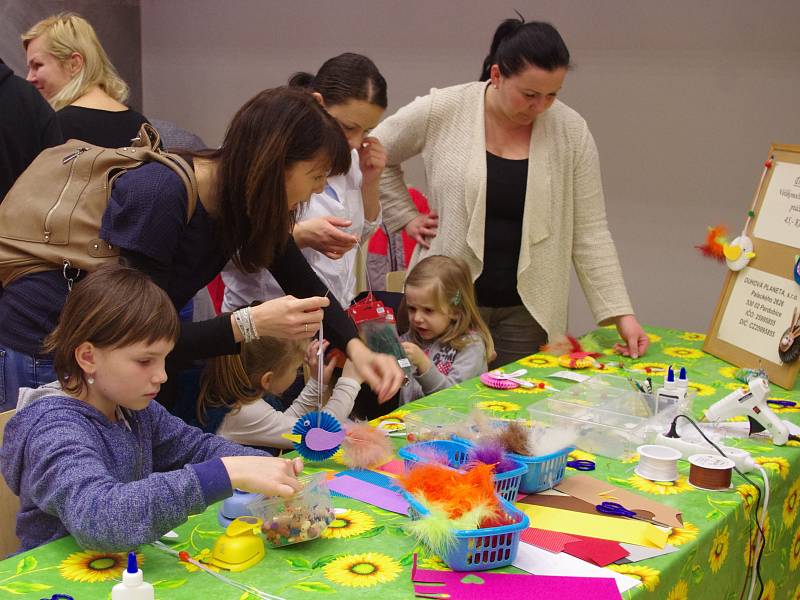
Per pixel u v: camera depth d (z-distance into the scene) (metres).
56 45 2.79
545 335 2.81
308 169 1.66
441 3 4.36
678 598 1.33
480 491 1.29
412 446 1.55
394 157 2.84
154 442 1.51
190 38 5.09
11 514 1.66
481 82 2.72
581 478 1.62
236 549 1.24
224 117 5.12
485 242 2.68
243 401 1.97
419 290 2.46
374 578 1.21
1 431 1.66
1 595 1.15
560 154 2.63
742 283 2.52
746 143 3.82
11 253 1.73
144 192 1.60
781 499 1.72
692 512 1.48
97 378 1.32
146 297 1.31
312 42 4.76
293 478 1.29
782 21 3.65
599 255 2.70
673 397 2.00
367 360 1.90
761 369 2.28
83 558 1.26
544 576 1.23
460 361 2.45
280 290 2.38
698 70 3.86
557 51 2.36
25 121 2.24
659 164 4.03
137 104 5.27
